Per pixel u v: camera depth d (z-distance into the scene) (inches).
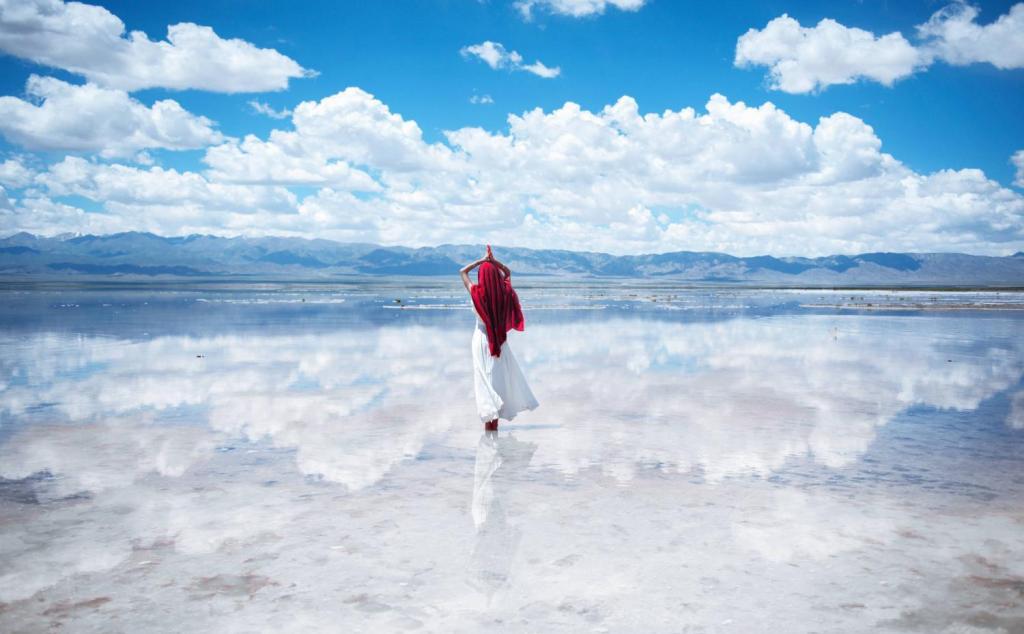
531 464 214.2
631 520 161.3
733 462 216.5
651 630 107.9
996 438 251.6
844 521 160.9
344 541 147.3
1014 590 123.4
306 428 266.7
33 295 1830.7
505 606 116.5
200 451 228.8
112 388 358.3
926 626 109.6
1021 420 284.8
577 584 125.3
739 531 153.7
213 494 181.2
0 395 335.9
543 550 142.3
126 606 116.6
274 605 117.0
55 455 222.2
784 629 108.4
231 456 222.5
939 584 125.8
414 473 203.3
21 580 127.0
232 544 145.5
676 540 148.0
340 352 529.0
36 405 310.8
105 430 260.2
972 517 163.9
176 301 1529.3
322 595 120.8
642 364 466.3
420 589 123.3
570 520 161.3
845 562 136.0
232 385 371.2
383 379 396.5
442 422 279.9
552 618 112.0
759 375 418.3
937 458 221.3
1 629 107.9
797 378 406.6
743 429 266.8
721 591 122.4
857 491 185.5
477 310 267.1
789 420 285.0
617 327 815.1
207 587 124.1
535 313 1138.0
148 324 807.1
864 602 118.2
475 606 116.4
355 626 109.3
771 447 237.1
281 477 198.1
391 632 107.2
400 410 304.8
